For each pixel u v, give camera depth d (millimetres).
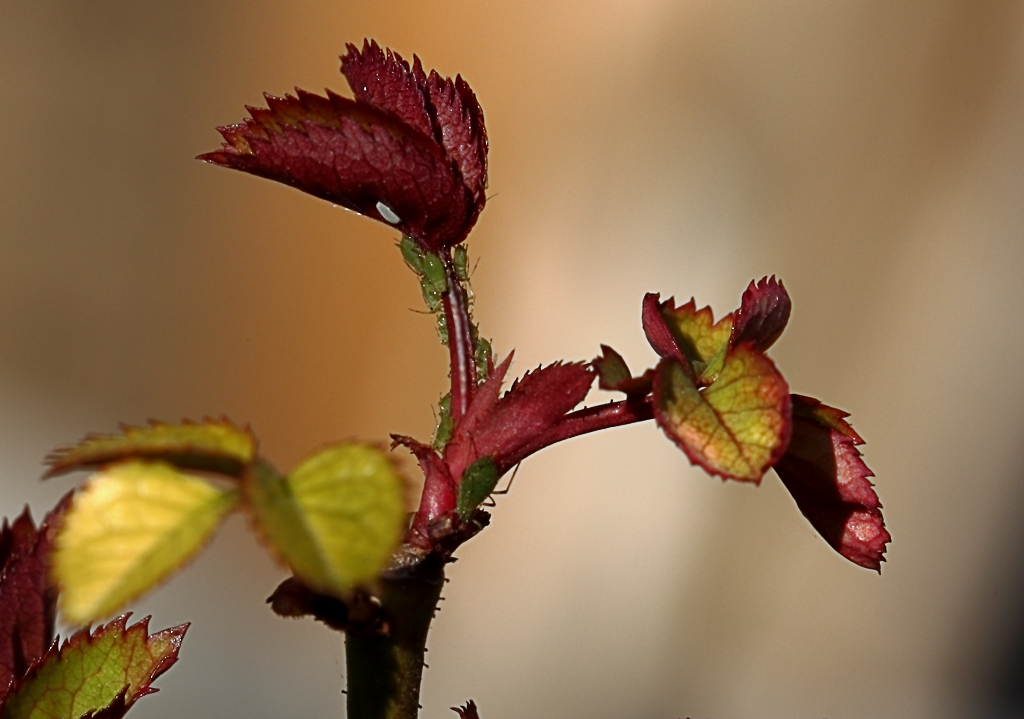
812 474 260
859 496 260
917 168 591
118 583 232
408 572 252
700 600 609
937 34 583
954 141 585
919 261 592
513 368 610
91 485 234
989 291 586
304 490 233
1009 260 584
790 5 592
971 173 585
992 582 594
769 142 601
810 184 598
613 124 608
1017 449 588
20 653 256
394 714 254
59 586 232
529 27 608
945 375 593
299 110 257
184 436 235
